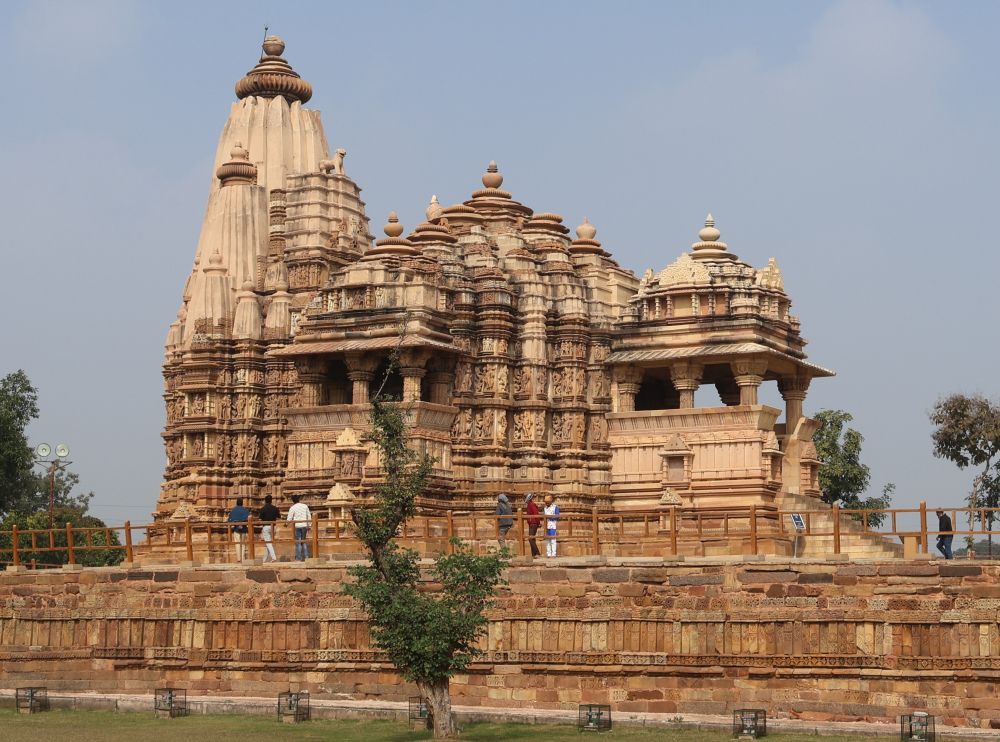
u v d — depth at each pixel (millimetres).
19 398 96750
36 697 47562
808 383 65562
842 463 81812
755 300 62719
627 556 50531
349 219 70875
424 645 40281
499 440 63344
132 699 47469
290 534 61656
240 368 68375
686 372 62969
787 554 57938
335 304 64125
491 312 64062
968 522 50594
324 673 48656
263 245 71250
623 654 46250
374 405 42188
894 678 43969
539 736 41812
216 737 41625
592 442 63969
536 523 53906
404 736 41750
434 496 61531
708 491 60688
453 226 68875
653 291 64062
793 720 44094
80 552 83688
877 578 44688
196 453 68188
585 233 69812
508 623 47344
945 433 72438
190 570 50969
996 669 43125
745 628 45531
